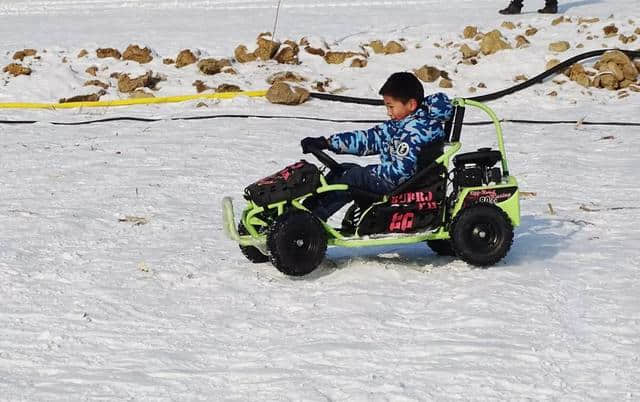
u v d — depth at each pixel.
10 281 8.61
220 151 14.64
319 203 8.85
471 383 6.45
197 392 6.35
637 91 19.08
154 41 22.30
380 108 18.53
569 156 14.16
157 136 15.86
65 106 18.47
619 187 12.30
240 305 8.03
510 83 19.75
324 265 9.04
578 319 7.64
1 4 29.45
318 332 7.37
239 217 11.00
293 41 21.20
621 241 9.85
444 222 9.05
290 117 17.38
